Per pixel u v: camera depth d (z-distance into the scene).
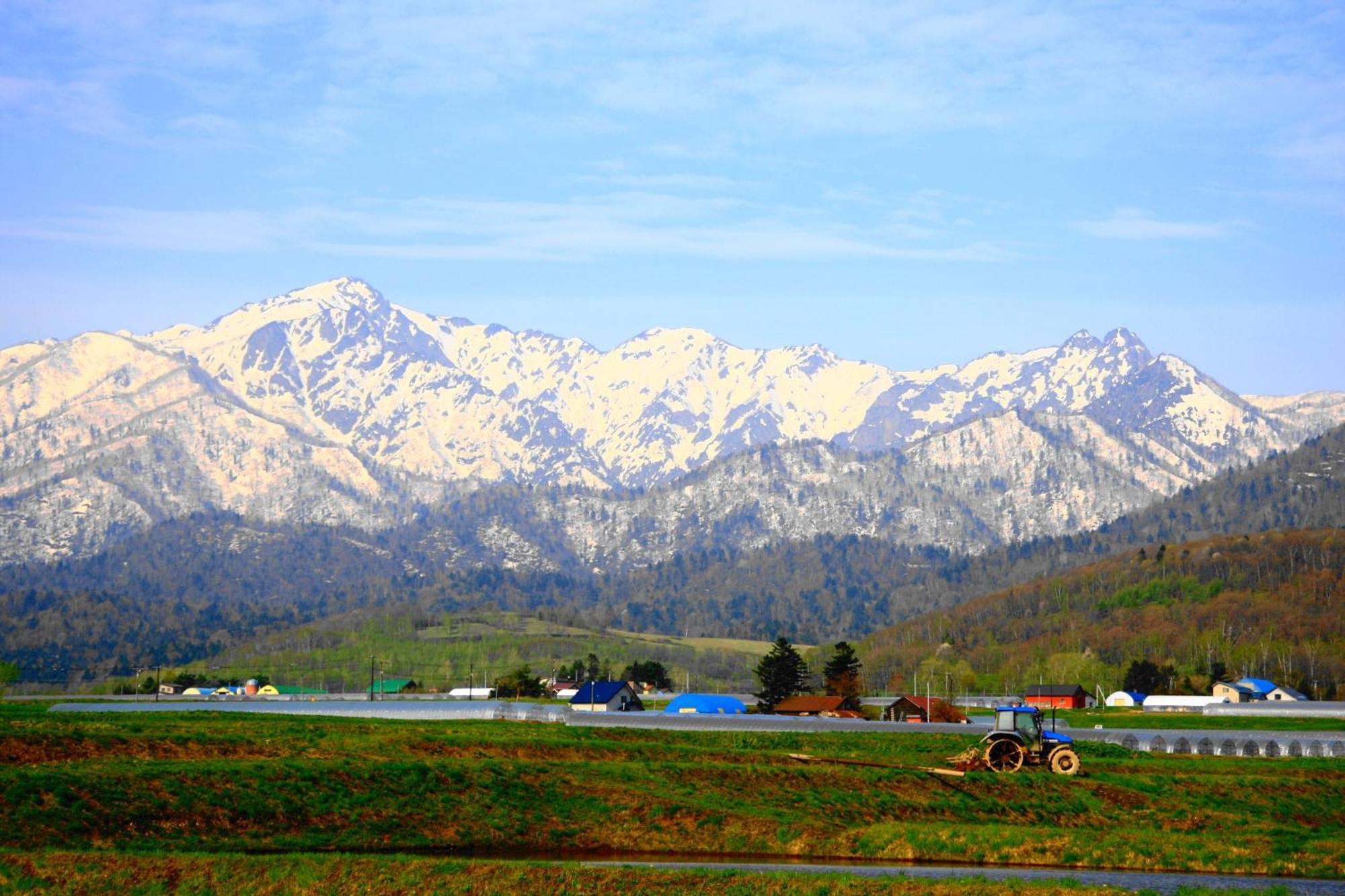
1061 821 111.69
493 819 102.19
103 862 80.50
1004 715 126.19
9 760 110.69
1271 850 99.19
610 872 82.12
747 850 99.00
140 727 141.25
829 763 125.94
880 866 93.38
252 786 100.88
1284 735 171.62
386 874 81.19
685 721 196.88
